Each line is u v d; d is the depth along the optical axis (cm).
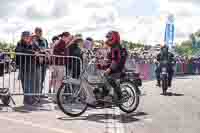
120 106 839
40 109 861
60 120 744
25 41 913
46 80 978
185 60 2988
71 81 759
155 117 823
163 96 1237
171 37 2319
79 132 645
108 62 834
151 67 2094
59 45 966
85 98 776
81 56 974
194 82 1962
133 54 1939
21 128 652
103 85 790
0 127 654
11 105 903
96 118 786
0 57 891
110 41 822
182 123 766
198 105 1030
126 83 837
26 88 916
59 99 753
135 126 720
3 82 903
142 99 1135
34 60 919
